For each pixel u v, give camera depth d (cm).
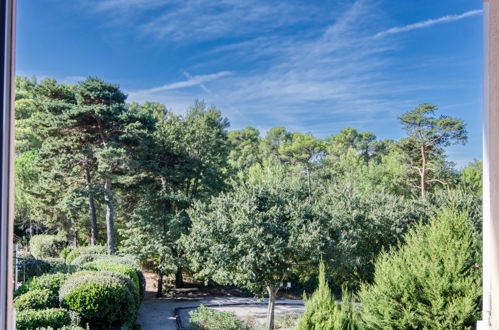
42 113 1856
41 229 2120
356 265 1308
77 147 1814
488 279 156
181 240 1596
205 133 2133
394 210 1528
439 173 2055
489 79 145
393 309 477
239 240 1262
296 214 1289
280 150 2345
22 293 852
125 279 1010
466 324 436
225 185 2139
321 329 279
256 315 1506
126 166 1836
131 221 1922
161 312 1588
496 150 141
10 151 118
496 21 138
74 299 838
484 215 157
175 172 2000
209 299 1828
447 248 465
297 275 1405
